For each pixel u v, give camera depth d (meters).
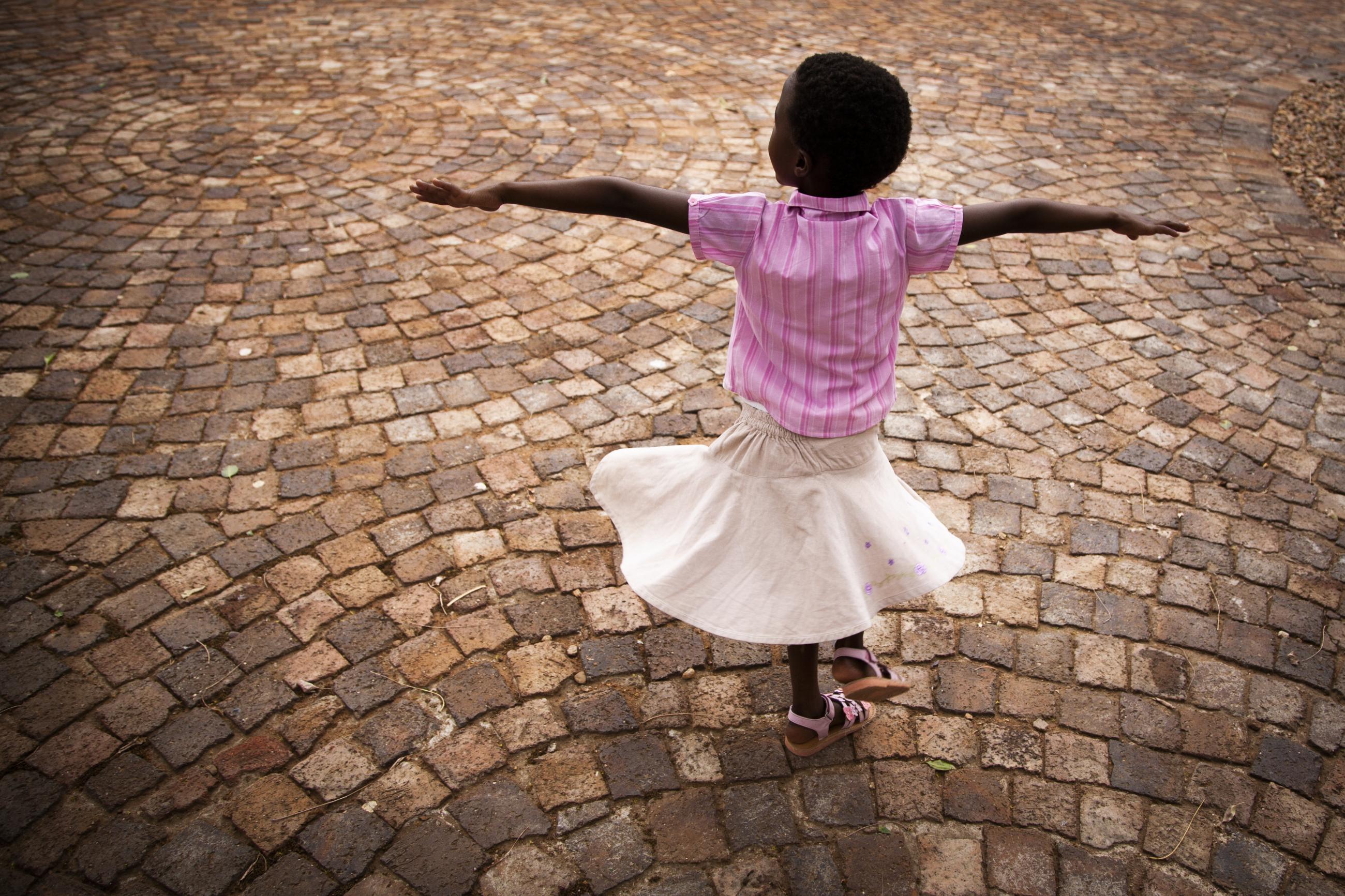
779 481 1.91
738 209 1.76
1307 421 3.53
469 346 3.80
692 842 2.13
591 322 3.98
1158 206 5.07
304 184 5.00
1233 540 2.98
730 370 1.95
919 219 1.80
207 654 2.52
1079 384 3.68
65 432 3.29
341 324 3.91
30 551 2.81
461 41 7.11
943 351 3.85
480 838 2.12
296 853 2.08
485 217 4.75
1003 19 8.11
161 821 2.13
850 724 2.31
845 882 2.06
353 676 2.48
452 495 3.07
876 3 8.38
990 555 2.90
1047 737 2.38
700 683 2.50
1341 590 2.82
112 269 4.22
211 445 3.26
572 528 2.96
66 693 2.40
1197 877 2.09
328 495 3.06
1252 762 2.33
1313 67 7.34
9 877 2.01
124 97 5.97
